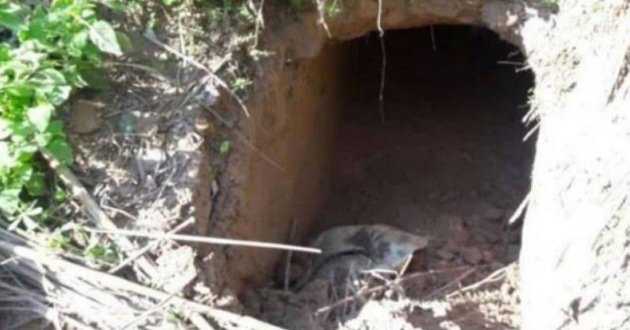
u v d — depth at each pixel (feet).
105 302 6.65
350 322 7.45
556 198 7.23
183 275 6.87
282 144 8.70
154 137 7.39
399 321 7.40
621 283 6.41
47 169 7.12
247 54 7.99
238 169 7.66
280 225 8.89
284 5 8.38
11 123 6.82
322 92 10.01
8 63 6.91
